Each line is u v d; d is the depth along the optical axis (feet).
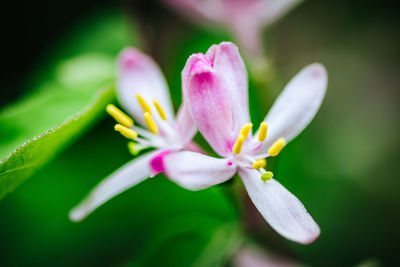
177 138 0.33
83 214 0.33
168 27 0.45
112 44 0.45
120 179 0.33
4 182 0.33
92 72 0.40
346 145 0.48
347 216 0.44
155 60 0.43
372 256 0.43
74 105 0.37
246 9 0.42
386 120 0.50
